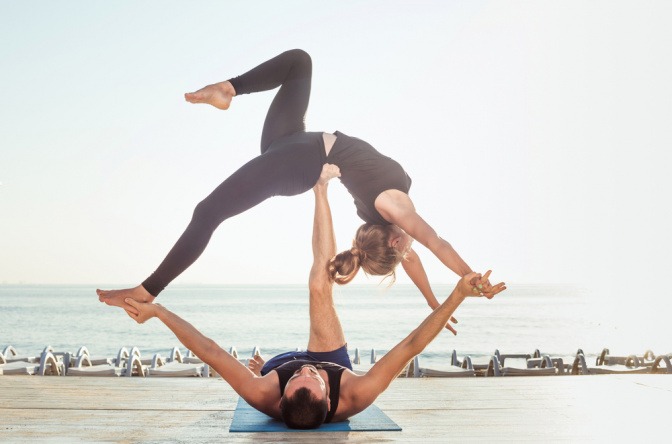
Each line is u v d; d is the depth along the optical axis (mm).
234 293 140500
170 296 120125
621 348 34812
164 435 3203
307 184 3535
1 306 78188
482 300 106875
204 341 3338
